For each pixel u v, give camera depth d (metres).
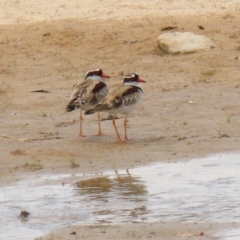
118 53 23.75
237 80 20.98
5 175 14.65
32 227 11.80
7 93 20.89
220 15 25.84
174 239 10.99
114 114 16.77
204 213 12.20
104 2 27.94
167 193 13.27
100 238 11.12
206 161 15.12
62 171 14.79
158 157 15.46
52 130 17.78
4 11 27.62
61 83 21.64
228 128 17.25
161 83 21.16
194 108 18.92
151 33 24.64
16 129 17.89
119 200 12.94
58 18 26.48
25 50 24.39
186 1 27.64
